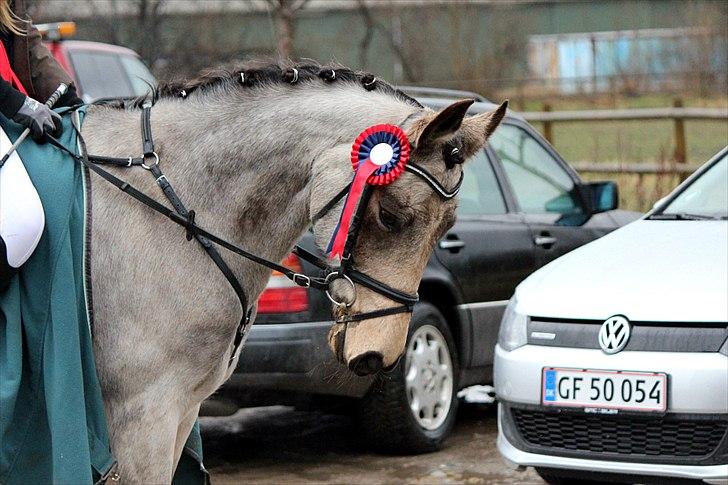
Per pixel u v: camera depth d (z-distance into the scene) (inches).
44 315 148.0
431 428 274.4
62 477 143.9
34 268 149.3
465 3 871.7
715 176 270.8
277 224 156.1
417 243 144.6
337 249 143.9
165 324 151.6
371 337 144.2
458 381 285.0
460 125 143.6
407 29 892.6
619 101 892.6
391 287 144.3
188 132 157.2
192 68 618.2
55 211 150.0
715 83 848.3
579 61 974.4
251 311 160.4
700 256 229.0
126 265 151.3
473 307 290.0
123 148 156.8
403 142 143.0
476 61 876.6
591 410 215.5
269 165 154.6
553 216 318.3
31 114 152.5
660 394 208.4
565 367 218.8
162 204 153.8
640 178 526.6
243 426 309.4
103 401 150.9
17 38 168.1
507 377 227.5
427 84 863.7
